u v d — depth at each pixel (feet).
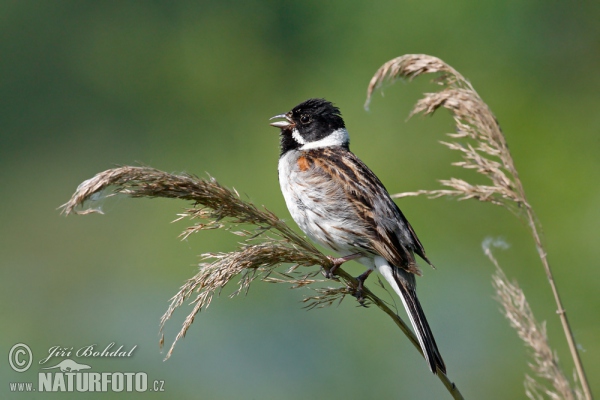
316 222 24.09
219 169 53.36
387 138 47.80
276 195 48.73
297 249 19.07
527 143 47.26
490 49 52.47
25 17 59.00
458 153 44.91
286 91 55.77
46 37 59.00
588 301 39.40
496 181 20.43
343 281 19.71
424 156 45.83
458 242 41.50
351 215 23.48
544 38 52.70
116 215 47.65
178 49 58.95
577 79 51.24
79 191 17.58
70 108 58.13
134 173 18.02
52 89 58.18
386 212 23.54
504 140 20.61
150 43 59.21
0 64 58.03
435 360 19.26
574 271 40.42
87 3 60.39
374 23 55.06
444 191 20.83
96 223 47.98
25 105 57.77
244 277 18.70
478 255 41.01
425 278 40.32
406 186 44.93
